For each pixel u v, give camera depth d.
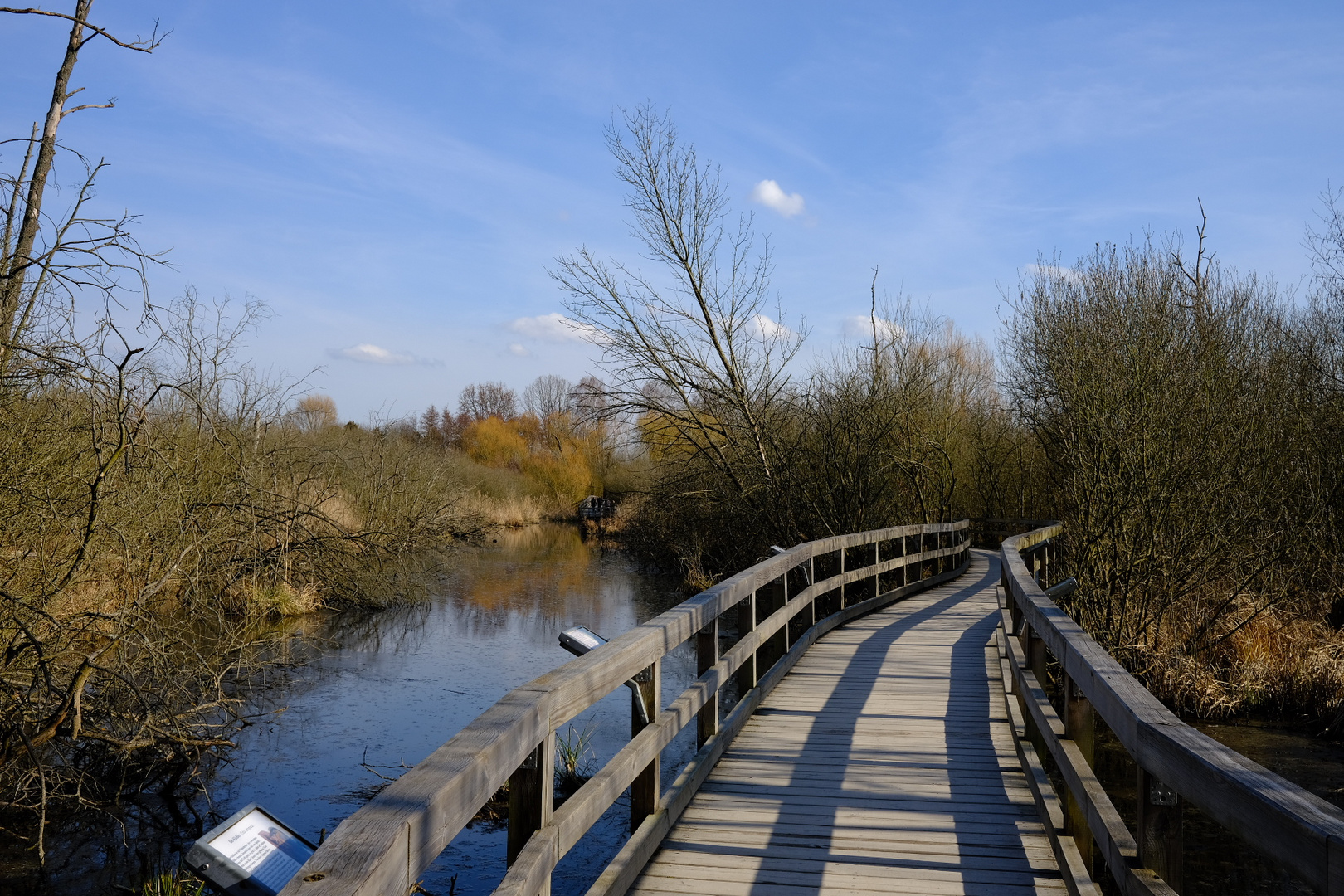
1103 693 3.03
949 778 5.31
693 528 21.91
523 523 41.00
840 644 9.63
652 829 4.15
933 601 13.25
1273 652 11.80
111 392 7.74
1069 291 17.28
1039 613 4.77
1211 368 14.87
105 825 7.49
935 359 23.75
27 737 6.79
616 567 24.50
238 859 2.73
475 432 61.88
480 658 13.30
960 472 26.22
